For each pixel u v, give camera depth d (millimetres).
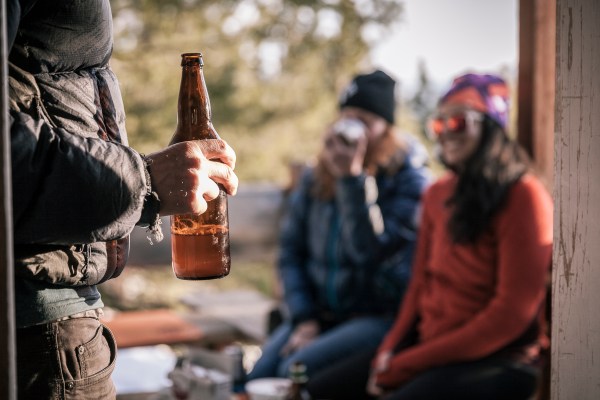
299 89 7719
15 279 1259
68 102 1325
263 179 7727
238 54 7426
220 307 4164
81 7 1298
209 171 1340
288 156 7738
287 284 3588
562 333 1360
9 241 1074
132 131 6984
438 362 2725
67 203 1197
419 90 8695
